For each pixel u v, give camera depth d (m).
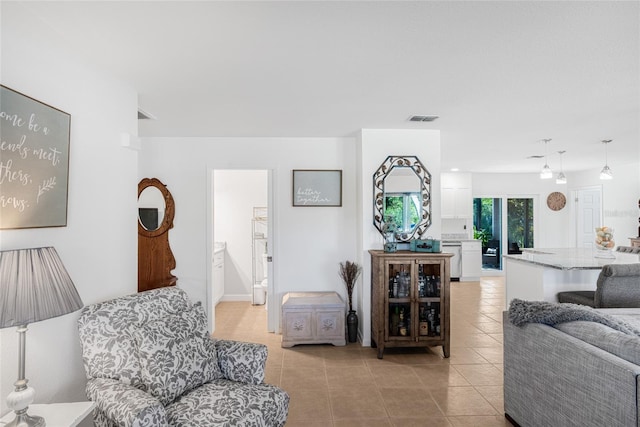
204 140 4.32
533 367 2.21
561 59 2.16
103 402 1.68
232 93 2.76
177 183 4.30
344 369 3.36
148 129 3.92
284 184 4.38
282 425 2.03
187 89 2.66
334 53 2.08
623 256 4.54
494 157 5.96
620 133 4.15
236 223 5.93
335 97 2.86
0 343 1.56
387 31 1.83
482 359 3.59
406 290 3.62
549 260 4.14
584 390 1.79
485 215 8.52
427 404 2.74
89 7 1.59
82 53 2.04
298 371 3.32
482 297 6.28
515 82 2.54
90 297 2.13
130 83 2.53
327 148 4.38
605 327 1.94
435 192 3.97
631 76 2.43
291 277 4.39
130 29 1.79
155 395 1.80
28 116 1.66
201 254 4.30
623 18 1.70
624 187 6.80
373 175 3.94
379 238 3.96
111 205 2.36
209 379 2.06
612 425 1.62
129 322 2.03
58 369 1.88
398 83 2.55
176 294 2.37
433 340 3.60
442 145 4.91
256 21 1.72
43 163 1.75
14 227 1.58
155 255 4.25
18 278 1.36
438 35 1.87
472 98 2.89
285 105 3.06
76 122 2.03
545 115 3.38
